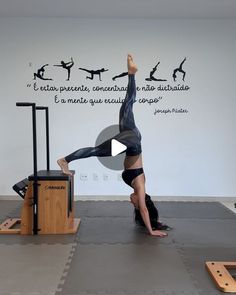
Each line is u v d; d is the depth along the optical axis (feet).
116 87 17.76
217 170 17.98
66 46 17.66
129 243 11.57
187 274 9.20
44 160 17.92
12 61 17.71
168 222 14.14
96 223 13.89
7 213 15.44
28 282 8.70
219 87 17.76
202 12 16.67
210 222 14.19
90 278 8.93
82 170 17.94
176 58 17.71
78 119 17.84
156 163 17.97
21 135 17.89
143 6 15.88
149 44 17.66
